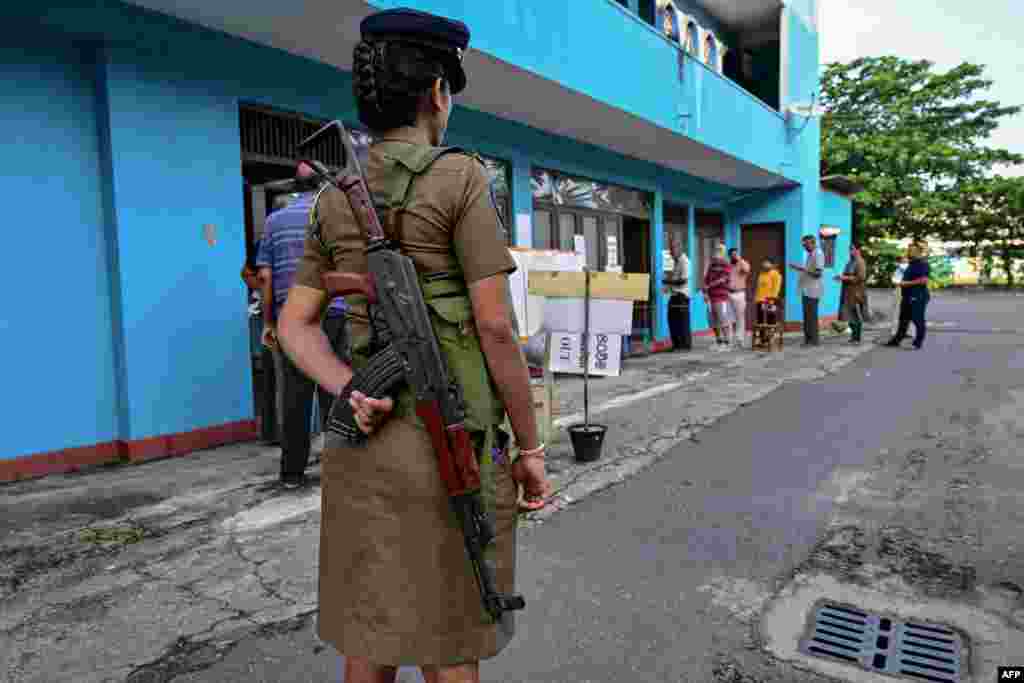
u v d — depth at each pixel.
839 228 17.98
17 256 4.43
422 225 1.30
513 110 8.07
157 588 2.92
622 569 3.13
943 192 29.88
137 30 4.80
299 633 2.57
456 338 1.33
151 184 4.95
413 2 5.26
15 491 4.18
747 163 11.98
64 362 4.64
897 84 29.75
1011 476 4.41
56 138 4.59
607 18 7.88
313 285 1.49
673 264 13.12
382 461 1.33
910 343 12.24
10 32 4.35
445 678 1.35
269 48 5.67
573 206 10.04
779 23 14.03
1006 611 2.71
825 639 2.54
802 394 7.37
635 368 9.71
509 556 1.42
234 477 4.45
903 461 4.80
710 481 4.41
